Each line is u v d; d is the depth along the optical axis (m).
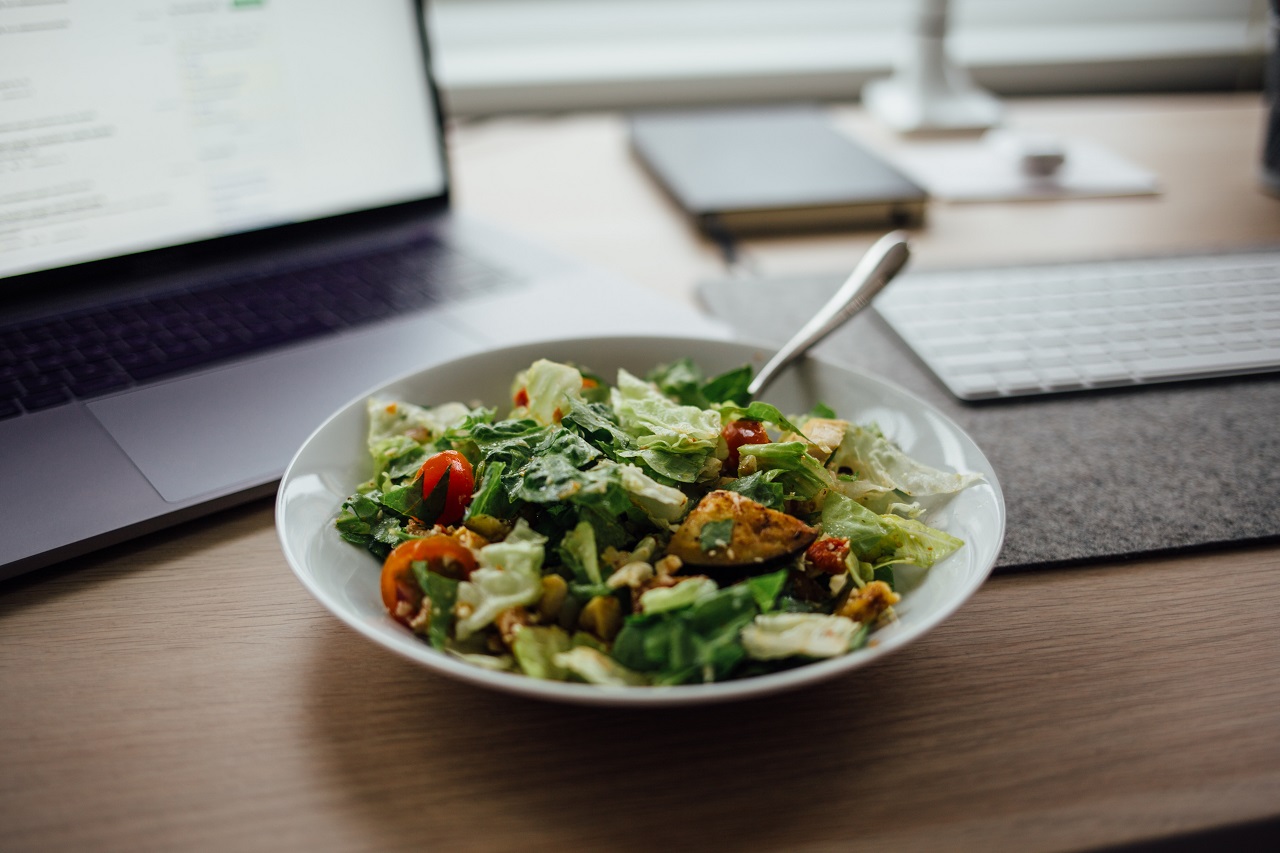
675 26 1.02
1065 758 0.28
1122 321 0.50
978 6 1.08
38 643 0.31
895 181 0.63
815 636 0.28
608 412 0.35
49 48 0.43
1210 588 0.34
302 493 0.33
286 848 0.26
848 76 0.98
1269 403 0.44
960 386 0.44
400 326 0.47
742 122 0.76
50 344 0.43
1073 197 0.67
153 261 0.48
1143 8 1.09
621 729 0.29
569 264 0.54
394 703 0.29
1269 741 0.28
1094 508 0.37
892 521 0.32
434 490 0.33
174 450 0.37
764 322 0.50
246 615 0.32
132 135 0.46
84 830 0.26
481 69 0.94
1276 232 0.61
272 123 0.50
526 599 0.29
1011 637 0.32
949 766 0.28
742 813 0.27
